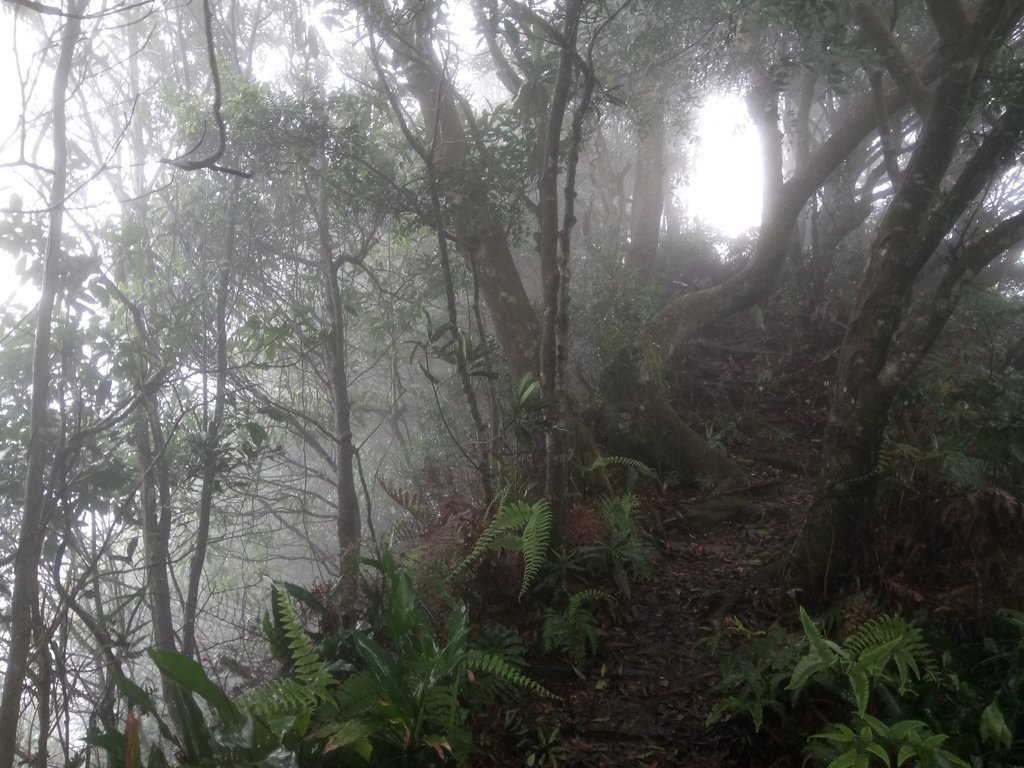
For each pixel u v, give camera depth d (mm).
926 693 3799
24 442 6965
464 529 5340
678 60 9070
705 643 4863
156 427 8359
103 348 7441
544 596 5121
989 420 5430
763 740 3949
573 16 5047
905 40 10430
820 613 4754
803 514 6969
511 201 8047
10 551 7434
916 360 4777
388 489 6227
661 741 4086
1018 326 9086
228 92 8602
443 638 4477
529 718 4242
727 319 11367
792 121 11336
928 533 5027
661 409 7859
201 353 8969
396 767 3424
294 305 9492
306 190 8320
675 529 6809
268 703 3438
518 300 7977
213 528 11242
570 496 6137
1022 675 3695
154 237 9453
